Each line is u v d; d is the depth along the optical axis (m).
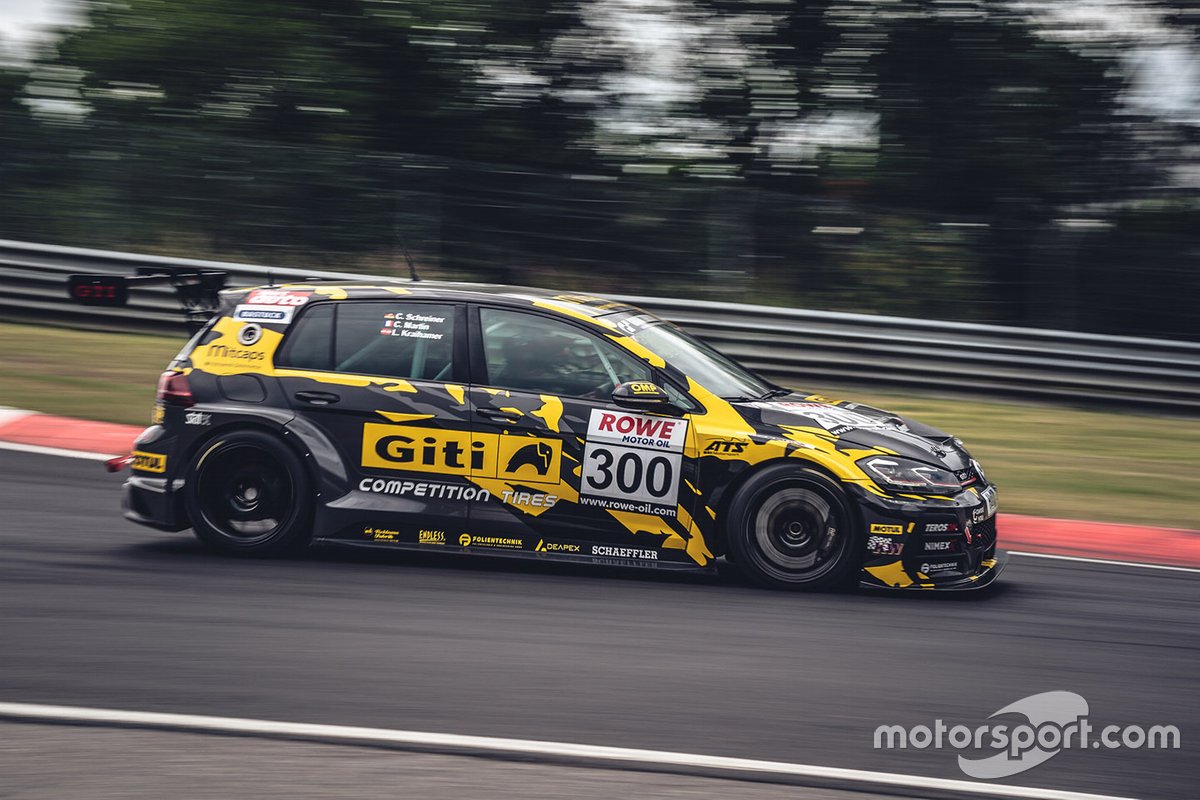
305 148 53.66
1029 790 14.34
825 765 14.78
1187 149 59.12
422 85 65.38
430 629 19.36
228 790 13.48
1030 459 36.59
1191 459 37.34
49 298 47.81
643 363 22.97
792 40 61.66
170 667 17.36
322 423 23.16
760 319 46.38
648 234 50.84
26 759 14.20
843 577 22.19
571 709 16.23
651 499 22.42
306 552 24.03
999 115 59.50
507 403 22.75
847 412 24.02
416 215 52.81
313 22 65.12
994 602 22.55
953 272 48.62
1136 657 19.62
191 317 26.94
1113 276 48.28
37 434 33.28
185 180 53.62
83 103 65.31
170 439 23.52
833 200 49.66
